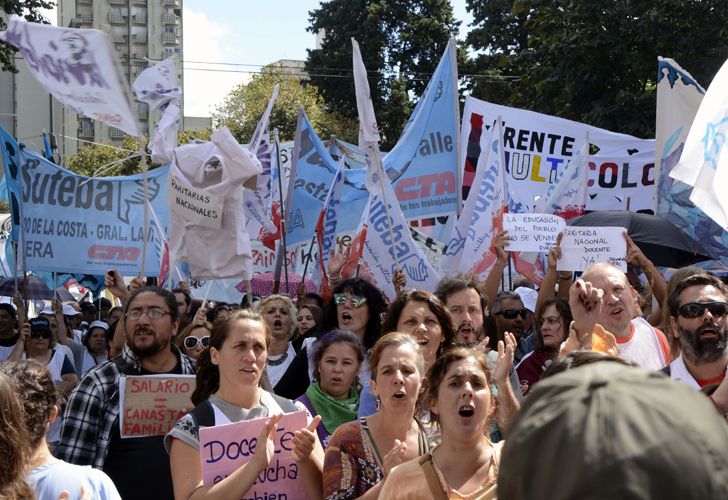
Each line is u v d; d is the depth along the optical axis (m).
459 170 9.58
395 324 4.83
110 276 7.11
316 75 41.41
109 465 4.70
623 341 4.64
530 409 0.87
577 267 6.89
